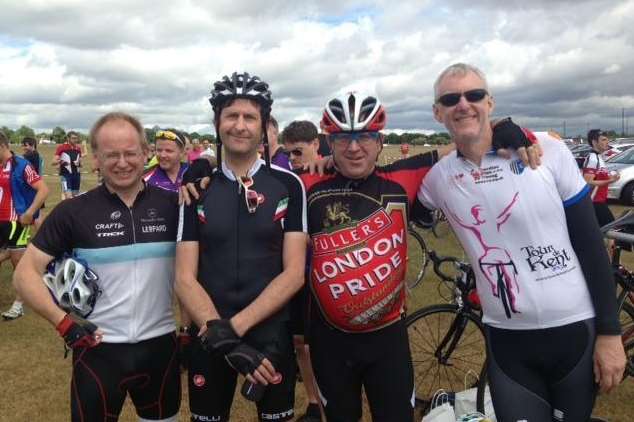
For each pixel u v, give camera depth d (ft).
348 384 7.06
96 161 6.75
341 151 6.76
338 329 7.02
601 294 6.07
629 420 10.39
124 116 6.68
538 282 6.12
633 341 10.16
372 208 6.88
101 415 6.71
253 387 6.06
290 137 12.69
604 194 22.09
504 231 6.20
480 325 10.71
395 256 6.87
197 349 6.55
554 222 6.11
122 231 6.72
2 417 10.69
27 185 16.92
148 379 6.91
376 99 6.83
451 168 6.64
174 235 7.02
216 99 6.46
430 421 9.59
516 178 6.13
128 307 6.71
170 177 14.08
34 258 6.50
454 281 11.10
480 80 6.22
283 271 6.43
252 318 6.08
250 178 6.55
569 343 6.12
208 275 6.50
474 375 11.32
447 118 6.35
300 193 6.78
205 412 6.56
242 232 6.45
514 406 6.37
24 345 14.26
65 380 12.29
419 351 11.25
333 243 6.81
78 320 6.34
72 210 6.66
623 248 9.78
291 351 6.73
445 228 20.27
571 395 6.19
